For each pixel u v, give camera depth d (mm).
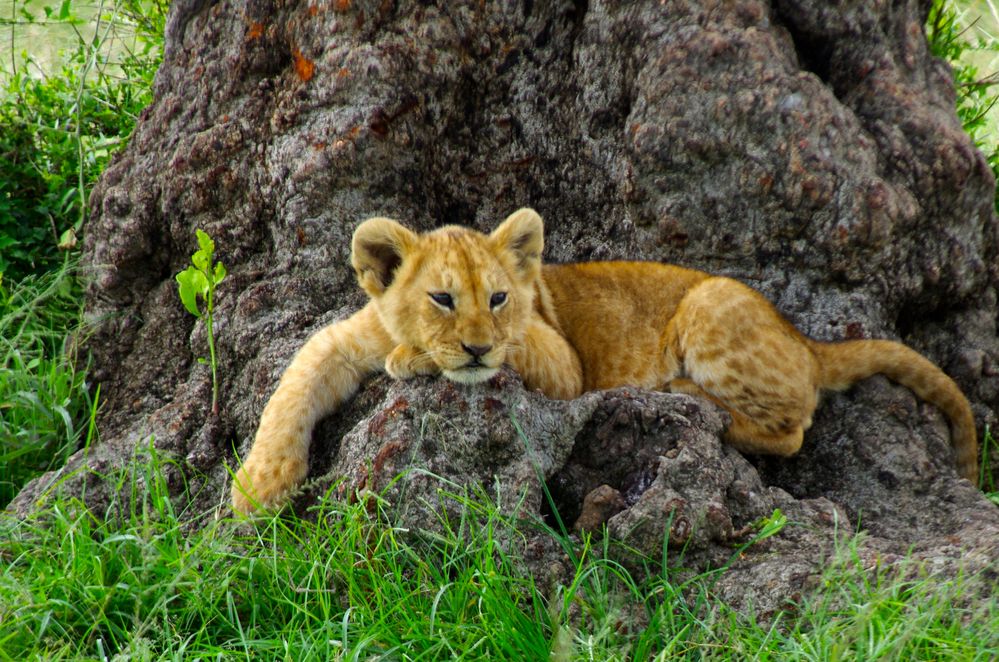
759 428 10281
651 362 10734
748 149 10578
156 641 8078
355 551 8555
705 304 10328
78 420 12188
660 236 11070
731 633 7801
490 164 11828
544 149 11750
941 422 10625
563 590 8281
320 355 9883
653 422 9391
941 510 9898
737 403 10289
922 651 7352
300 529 9258
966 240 11281
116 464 10648
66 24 17062
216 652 7824
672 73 10648
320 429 10047
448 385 9195
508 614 7926
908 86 11336
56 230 14461
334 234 11195
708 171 10750
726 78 10570
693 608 8391
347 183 11125
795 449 10344
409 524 8727
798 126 10484
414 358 9391
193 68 11992
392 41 11133
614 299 10828
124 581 8508
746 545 8656
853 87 11219
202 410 11039
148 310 12359
